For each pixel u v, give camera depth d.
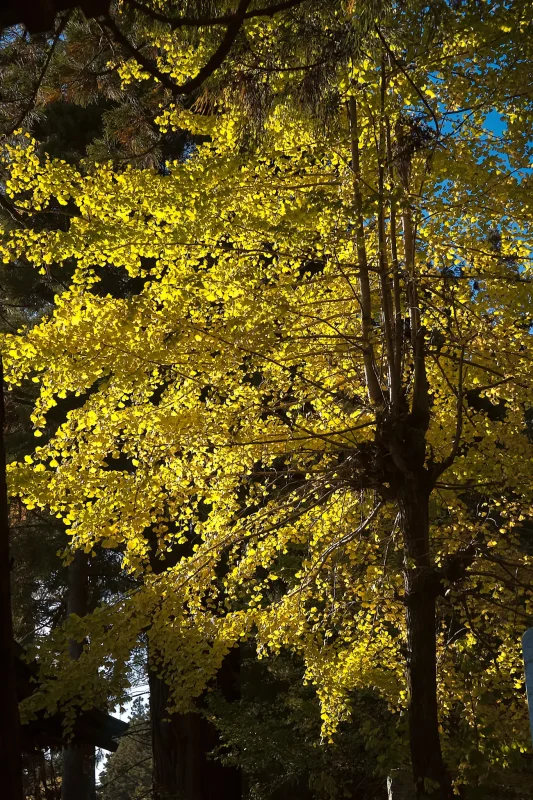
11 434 12.73
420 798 5.38
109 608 6.08
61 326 5.61
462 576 6.00
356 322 6.75
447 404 6.99
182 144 8.93
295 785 11.68
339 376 6.88
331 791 8.43
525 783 5.99
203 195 5.24
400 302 6.65
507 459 6.85
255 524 6.70
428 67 5.20
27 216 6.00
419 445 5.96
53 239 5.45
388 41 4.85
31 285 11.65
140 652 12.38
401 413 6.22
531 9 4.37
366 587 7.00
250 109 5.34
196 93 5.69
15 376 5.77
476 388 6.80
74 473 6.00
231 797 11.61
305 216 4.93
